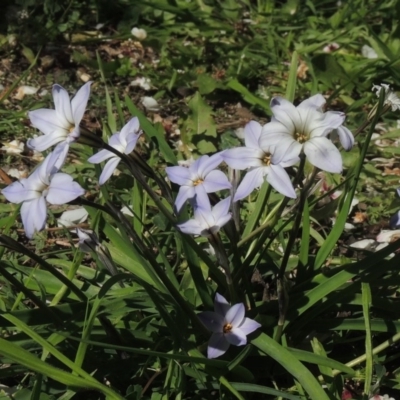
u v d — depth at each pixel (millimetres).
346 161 565
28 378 363
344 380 358
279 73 719
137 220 411
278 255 428
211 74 712
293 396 315
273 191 488
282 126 278
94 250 331
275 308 356
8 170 552
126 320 364
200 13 809
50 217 498
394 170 582
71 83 682
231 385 319
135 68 709
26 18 738
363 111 661
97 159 301
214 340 312
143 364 342
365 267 345
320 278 367
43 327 337
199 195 296
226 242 430
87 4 805
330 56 677
